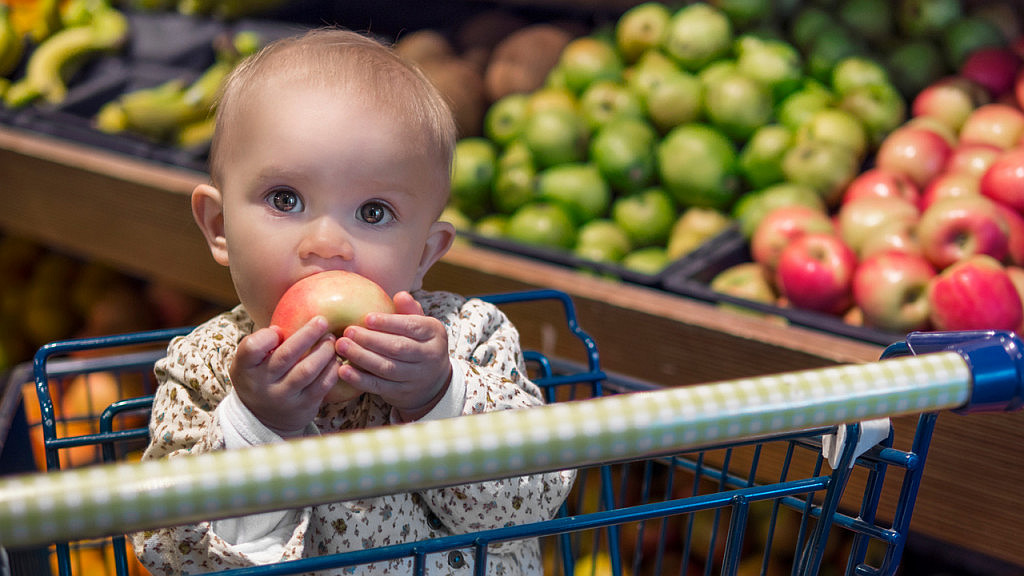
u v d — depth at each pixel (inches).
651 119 71.9
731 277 58.3
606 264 54.9
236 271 30.1
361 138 28.9
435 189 31.2
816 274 53.3
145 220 64.6
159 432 30.2
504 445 17.5
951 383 19.9
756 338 45.5
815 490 24.5
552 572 54.5
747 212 62.3
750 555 55.4
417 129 30.2
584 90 76.3
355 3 88.5
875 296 50.3
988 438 39.6
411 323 26.1
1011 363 20.1
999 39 69.6
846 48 71.5
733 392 18.8
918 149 61.5
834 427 24.1
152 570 27.8
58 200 69.2
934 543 51.6
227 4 83.6
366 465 16.8
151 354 41.3
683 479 55.6
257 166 29.0
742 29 75.1
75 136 72.3
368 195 29.2
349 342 25.5
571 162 71.6
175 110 72.2
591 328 50.9
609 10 83.3
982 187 55.3
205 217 33.4
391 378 26.2
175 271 64.5
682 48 73.1
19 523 15.2
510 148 74.4
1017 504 39.2
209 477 16.2
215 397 30.5
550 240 65.3
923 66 69.5
